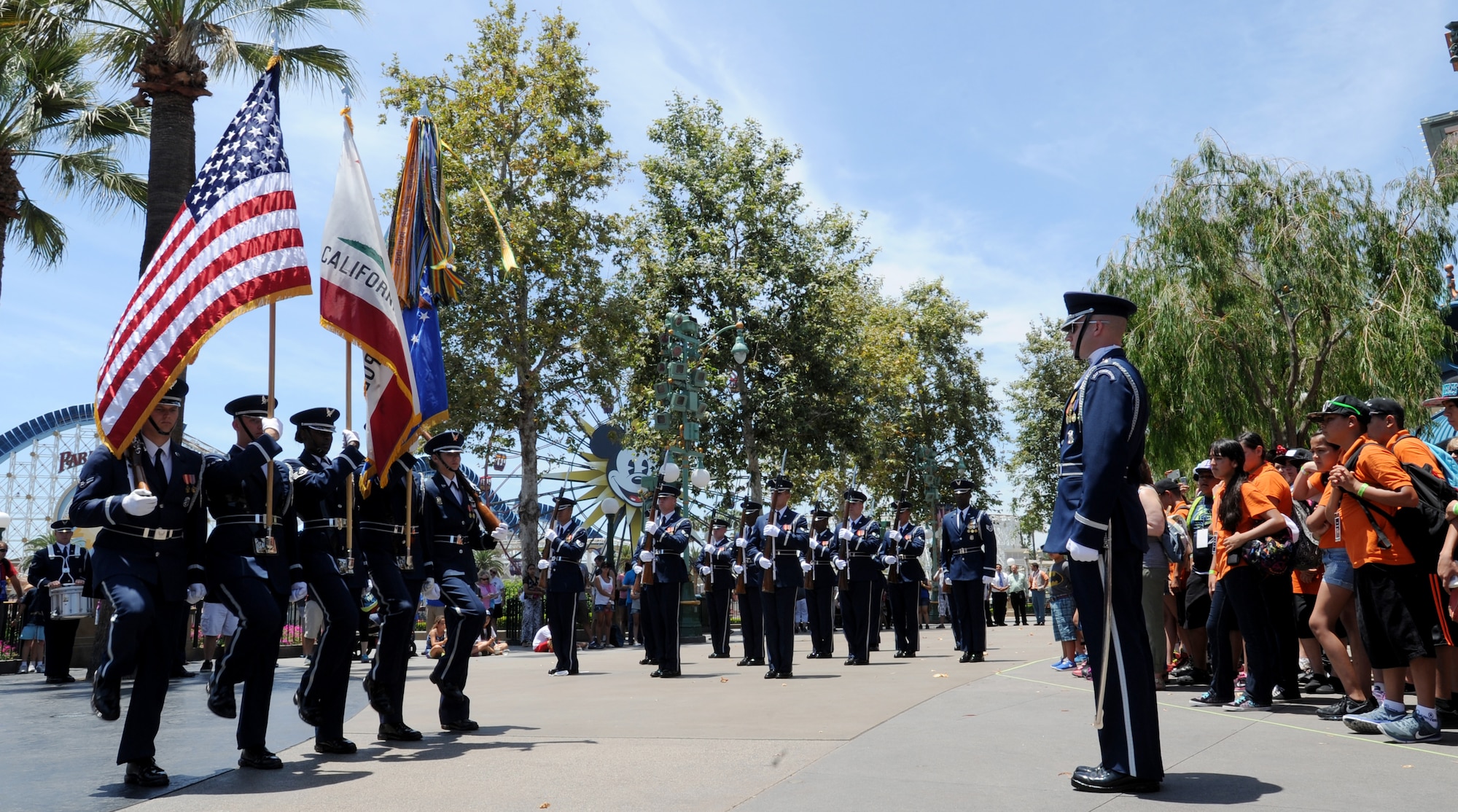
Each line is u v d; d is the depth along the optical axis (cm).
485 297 2622
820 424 3203
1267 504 774
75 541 1590
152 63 1598
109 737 784
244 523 624
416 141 923
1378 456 632
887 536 1647
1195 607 950
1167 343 2078
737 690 1051
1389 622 624
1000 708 793
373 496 736
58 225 2258
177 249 690
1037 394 4441
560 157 2670
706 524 3014
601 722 790
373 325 751
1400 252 2041
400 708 719
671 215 3312
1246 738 640
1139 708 487
